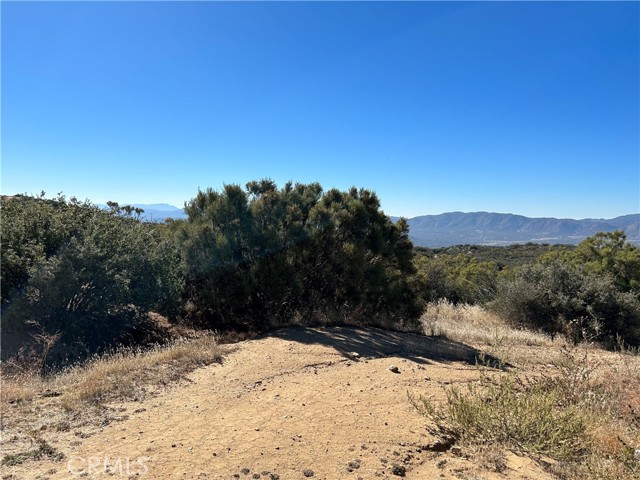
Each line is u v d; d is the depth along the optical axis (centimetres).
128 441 382
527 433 400
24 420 426
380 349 812
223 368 640
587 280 1431
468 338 1077
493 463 367
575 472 362
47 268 786
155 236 1120
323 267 1091
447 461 374
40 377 633
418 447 395
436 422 439
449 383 608
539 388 504
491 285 2030
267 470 339
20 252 834
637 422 494
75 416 441
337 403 502
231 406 484
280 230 1037
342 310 1075
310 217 1075
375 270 1084
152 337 942
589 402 515
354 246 1038
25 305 811
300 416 457
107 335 915
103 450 362
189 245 1045
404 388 573
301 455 368
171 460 347
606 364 823
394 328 1080
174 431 408
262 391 542
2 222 867
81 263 828
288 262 1001
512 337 1142
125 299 882
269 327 969
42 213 906
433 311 1593
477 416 418
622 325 1320
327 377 612
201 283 1063
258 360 681
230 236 1021
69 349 813
